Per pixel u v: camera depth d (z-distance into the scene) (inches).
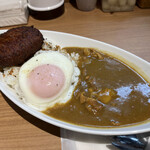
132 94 8.0
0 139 7.2
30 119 7.8
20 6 12.3
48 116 7.5
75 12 14.2
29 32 9.2
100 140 7.0
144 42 11.0
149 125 6.7
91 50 9.8
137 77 8.6
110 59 9.4
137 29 12.1
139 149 6.2
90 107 7.6
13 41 8.6
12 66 9.0
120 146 6.4
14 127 7.6
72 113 7.6
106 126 7.0
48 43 10.3
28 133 7.4
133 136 6.5
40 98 7.8
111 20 13.1
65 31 12.4
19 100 7.8
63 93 8.2
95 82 8.5
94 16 13.6
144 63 8.5
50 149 6.8
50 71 8.1
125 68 8.9
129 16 13.3
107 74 8.8
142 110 7.5
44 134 7.3
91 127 7.0
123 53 9.1
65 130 7.2
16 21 13.1
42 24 13.3
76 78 8.9
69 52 10.1
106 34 11.9
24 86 7.9
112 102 7.8
